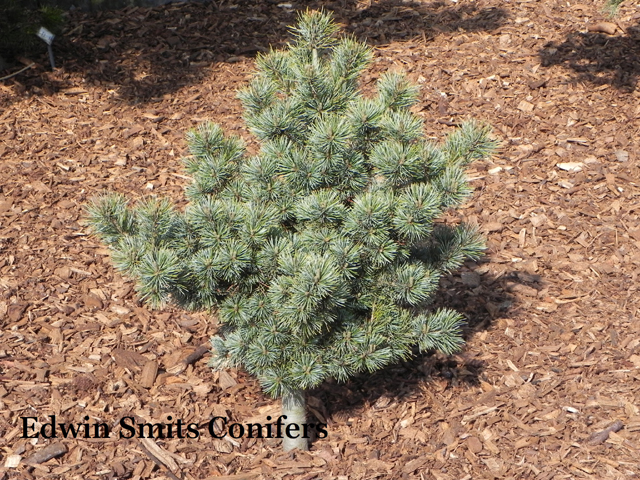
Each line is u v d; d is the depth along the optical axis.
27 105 4.37
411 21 5.03
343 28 4.96
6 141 4.19
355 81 3.17
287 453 3.24
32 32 4.44
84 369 3.40
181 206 3.93
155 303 2.98
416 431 3.29
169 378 3.40
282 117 3.05
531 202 3.99
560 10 5.07
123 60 4.64
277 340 3.05
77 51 4.66
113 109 4.39
